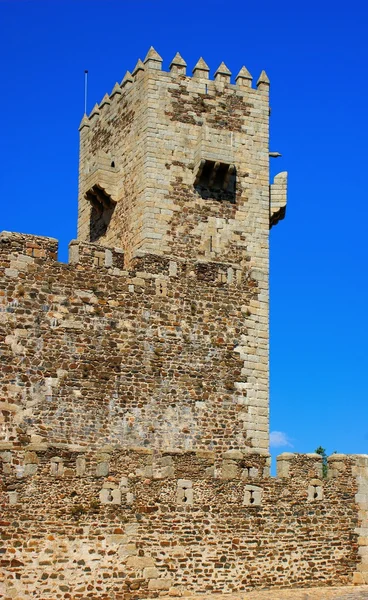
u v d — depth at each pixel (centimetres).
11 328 3725
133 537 3189
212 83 4597
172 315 4062
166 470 3291
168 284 4081
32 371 3731
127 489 3209
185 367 4050
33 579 3034
